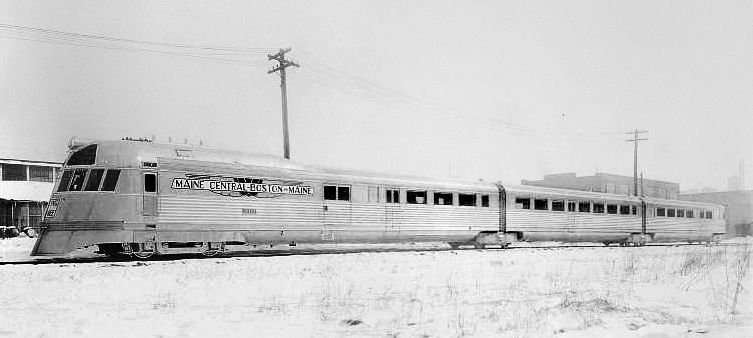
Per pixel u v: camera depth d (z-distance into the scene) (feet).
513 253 77.51
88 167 57.47
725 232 151.74
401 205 81.87
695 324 27.63
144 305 31.63
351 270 51.62
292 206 70.08
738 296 36.96
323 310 30.78
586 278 47.73
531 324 26.91
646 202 124.26
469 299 35.17
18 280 39.93
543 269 55.88
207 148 65.77
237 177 65.46
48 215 57.06
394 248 91.97
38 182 135.74
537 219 100.89
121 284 39.14
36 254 56.13
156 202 59.00
